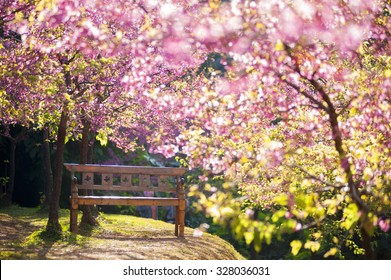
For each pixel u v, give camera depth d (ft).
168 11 23.38
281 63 21.85
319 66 22.49
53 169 70.28
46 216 55.16
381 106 23.52
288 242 71.15
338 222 35.78
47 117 36.27
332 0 22.29
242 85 24.17
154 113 47.57
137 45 24.29
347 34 22.61
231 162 24.82
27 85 33.73
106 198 42.96
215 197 18.01
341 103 29.58
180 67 44.19
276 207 44.45
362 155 22.86
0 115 37.58
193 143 24.58
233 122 25.22
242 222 16.69
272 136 29.01
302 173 28.40
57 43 29.84
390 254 56.70
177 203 45.16
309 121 26.94
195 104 24.62
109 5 26.68
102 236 43.32
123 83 25.18
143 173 44.93
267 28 21.62
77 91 41.24
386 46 26.99
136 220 57.16
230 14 21.80
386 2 27.84
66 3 26.08
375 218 18.63
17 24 30.76
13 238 38.75
